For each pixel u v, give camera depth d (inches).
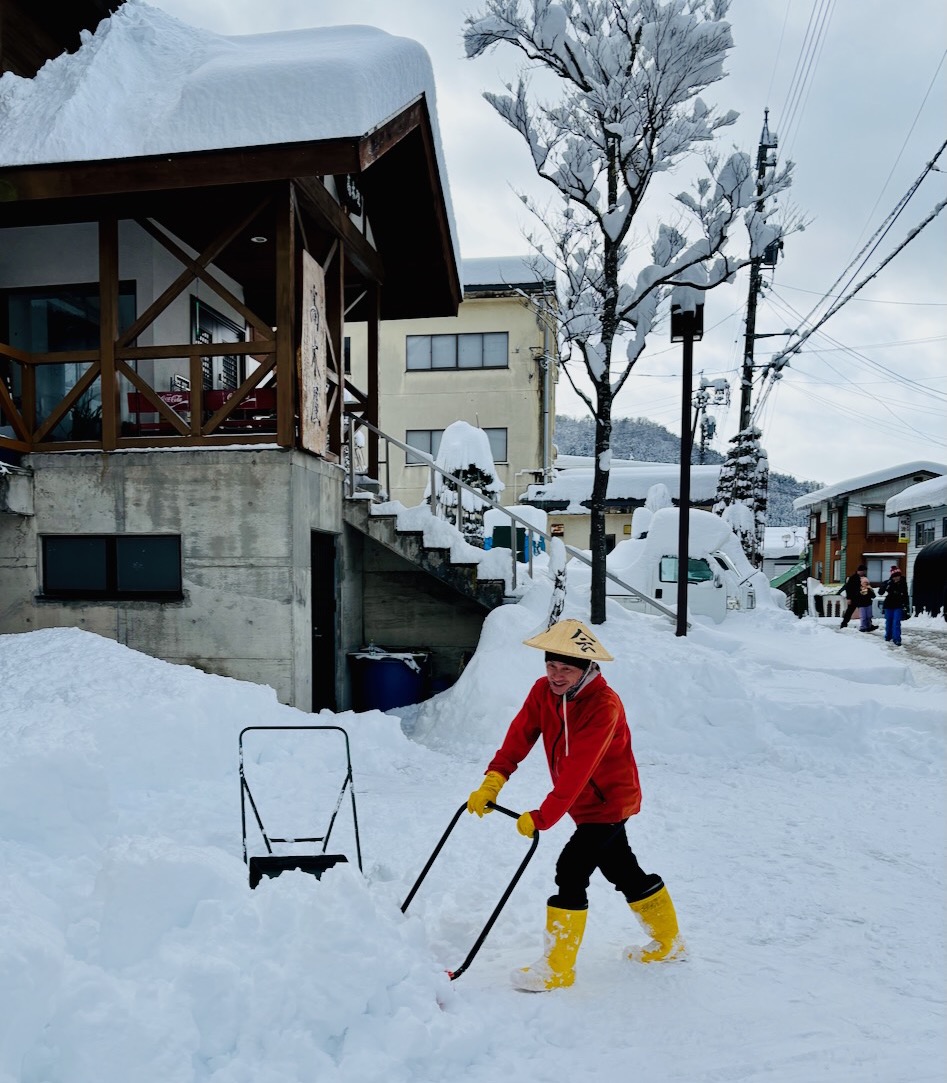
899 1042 109.1
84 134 307.7
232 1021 94.3
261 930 105.2
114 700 223.9
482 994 116.0
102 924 105.3
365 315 538.6
